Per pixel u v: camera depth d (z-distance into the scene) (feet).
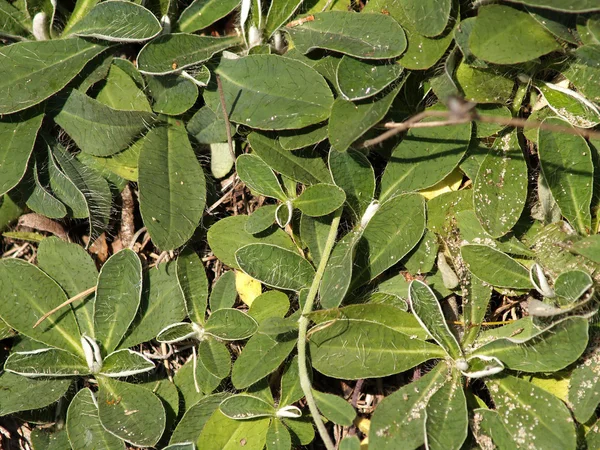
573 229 0.73
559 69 0.74
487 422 0.70
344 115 0.71
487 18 0.69
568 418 0.68
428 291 0.72
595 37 0.69
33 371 0.74
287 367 0.74
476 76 0.73
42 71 0.75
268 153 0.75
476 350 0.72
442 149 0.75
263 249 0.75
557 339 0.69
